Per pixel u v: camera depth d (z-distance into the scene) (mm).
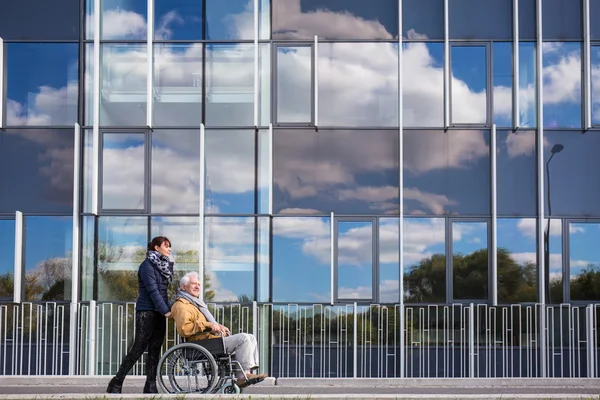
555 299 16172
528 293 16172
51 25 16516
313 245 16281
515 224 16297
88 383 13383
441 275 16203
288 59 16531
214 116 16375
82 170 16250
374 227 16281
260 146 16312
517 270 16219
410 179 16312
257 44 16422
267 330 15859
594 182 16297
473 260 16234
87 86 16438
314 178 16344
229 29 16516
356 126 16406
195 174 16250
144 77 16375
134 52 16422
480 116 16438
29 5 16531
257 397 8781
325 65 16531
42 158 16281
